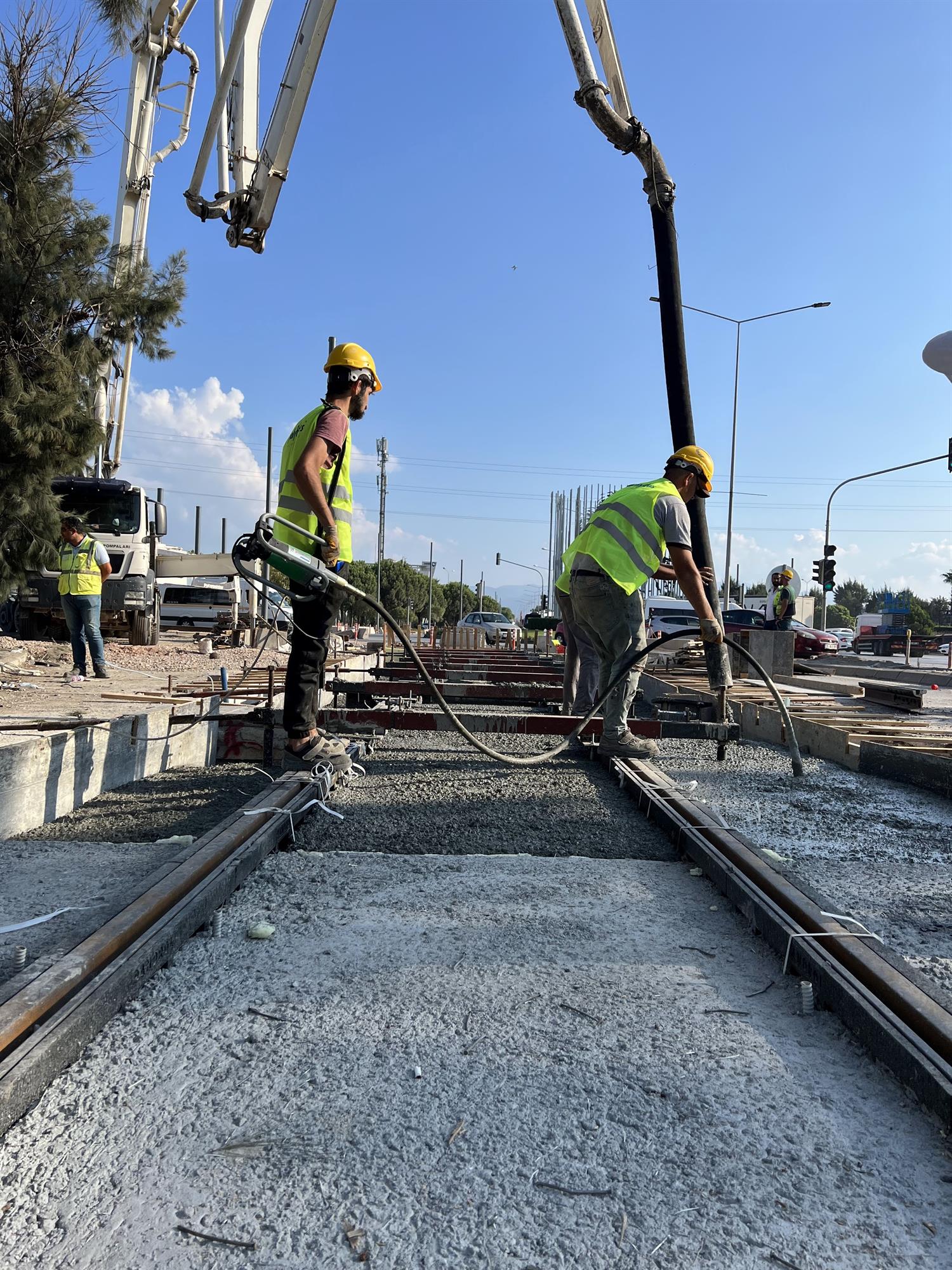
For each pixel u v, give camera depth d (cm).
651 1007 221
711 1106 176
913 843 395
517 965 245
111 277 984
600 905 298
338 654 1139
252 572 414
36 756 418
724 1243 139
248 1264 134
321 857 353
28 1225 142
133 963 222
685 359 720
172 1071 188
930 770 511
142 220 1473
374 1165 157
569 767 578
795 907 255
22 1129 167
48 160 912
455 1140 164
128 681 951
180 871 280
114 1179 153
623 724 556
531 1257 135
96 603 974
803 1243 139
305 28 1030
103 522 1530
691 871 345
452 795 479
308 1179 153
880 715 800
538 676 984
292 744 468
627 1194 150
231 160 1115
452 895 305
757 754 663
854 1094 183
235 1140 164
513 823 416
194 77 1485
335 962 246
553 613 3222
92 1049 197
